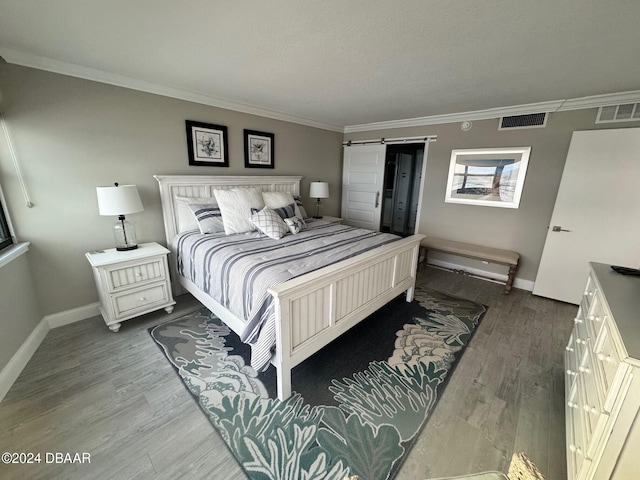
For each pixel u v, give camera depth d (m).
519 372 2.04
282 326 1.58
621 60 1.92
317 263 2.05
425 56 1.97
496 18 1.46
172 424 1.56
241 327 1.99
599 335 1.29
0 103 2.00
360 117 4.16
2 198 2.08
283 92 2.90
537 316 2.87
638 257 2.79
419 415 1.65
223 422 1.57
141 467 1.33
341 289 1.99
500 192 3.63
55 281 2.41
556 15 1.42
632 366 0.88
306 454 1.40
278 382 1.69
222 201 2.99
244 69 2.26
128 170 2.67
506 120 3.44
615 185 2.79
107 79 2.41
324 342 1.94
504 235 3.69
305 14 1.46
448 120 3.88
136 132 2.66
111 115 2.49
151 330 2.46
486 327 2.64
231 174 3.52
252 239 2.71
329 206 5.15
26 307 2.13
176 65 2.21
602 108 2.83
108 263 2.25
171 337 2.36
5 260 1.84
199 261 2.46
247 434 1.50
